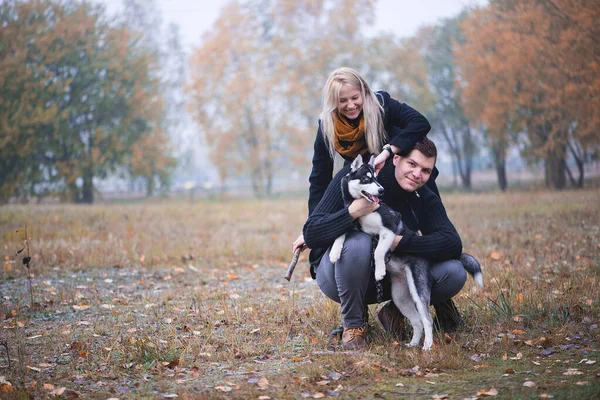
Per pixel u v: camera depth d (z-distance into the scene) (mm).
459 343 4113
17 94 27406
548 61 22078
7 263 7562
